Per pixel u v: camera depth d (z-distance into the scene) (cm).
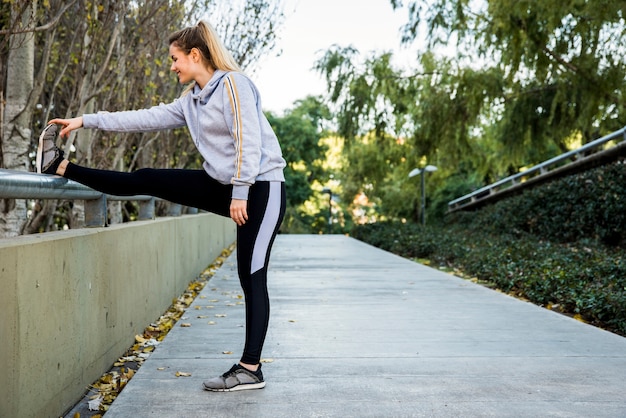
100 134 696
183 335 431
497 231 1574
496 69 1642
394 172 2370
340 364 354
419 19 1648
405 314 515
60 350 276
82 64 555
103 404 302
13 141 479
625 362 358
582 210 1270
